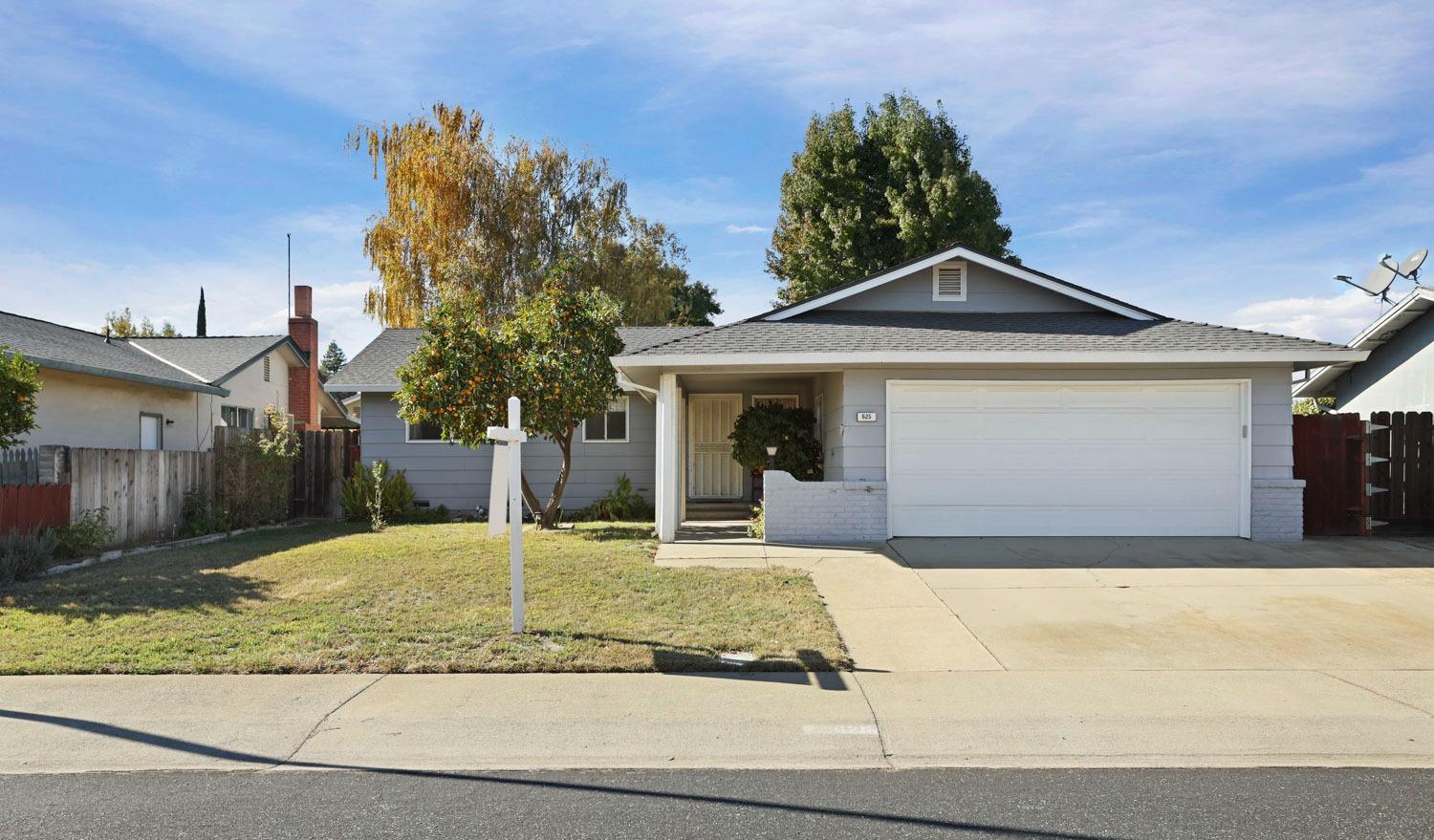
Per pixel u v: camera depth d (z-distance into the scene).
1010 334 12.87
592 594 9.03
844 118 31.11
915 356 11.88
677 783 4.79
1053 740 5.38
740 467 19.45
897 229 30.03
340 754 5.20
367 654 7.06
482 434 14.09
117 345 21.05
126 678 6.56
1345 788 4.66
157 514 13.87
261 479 16.11
